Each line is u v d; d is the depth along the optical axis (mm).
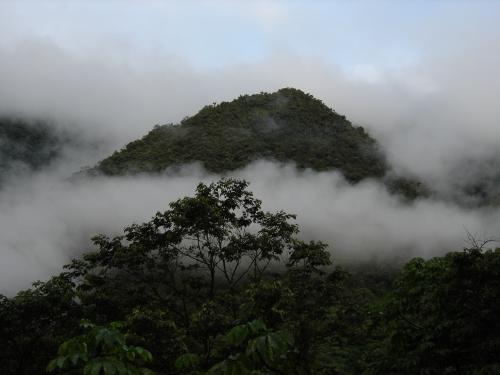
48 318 14984
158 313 13062
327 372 13562
